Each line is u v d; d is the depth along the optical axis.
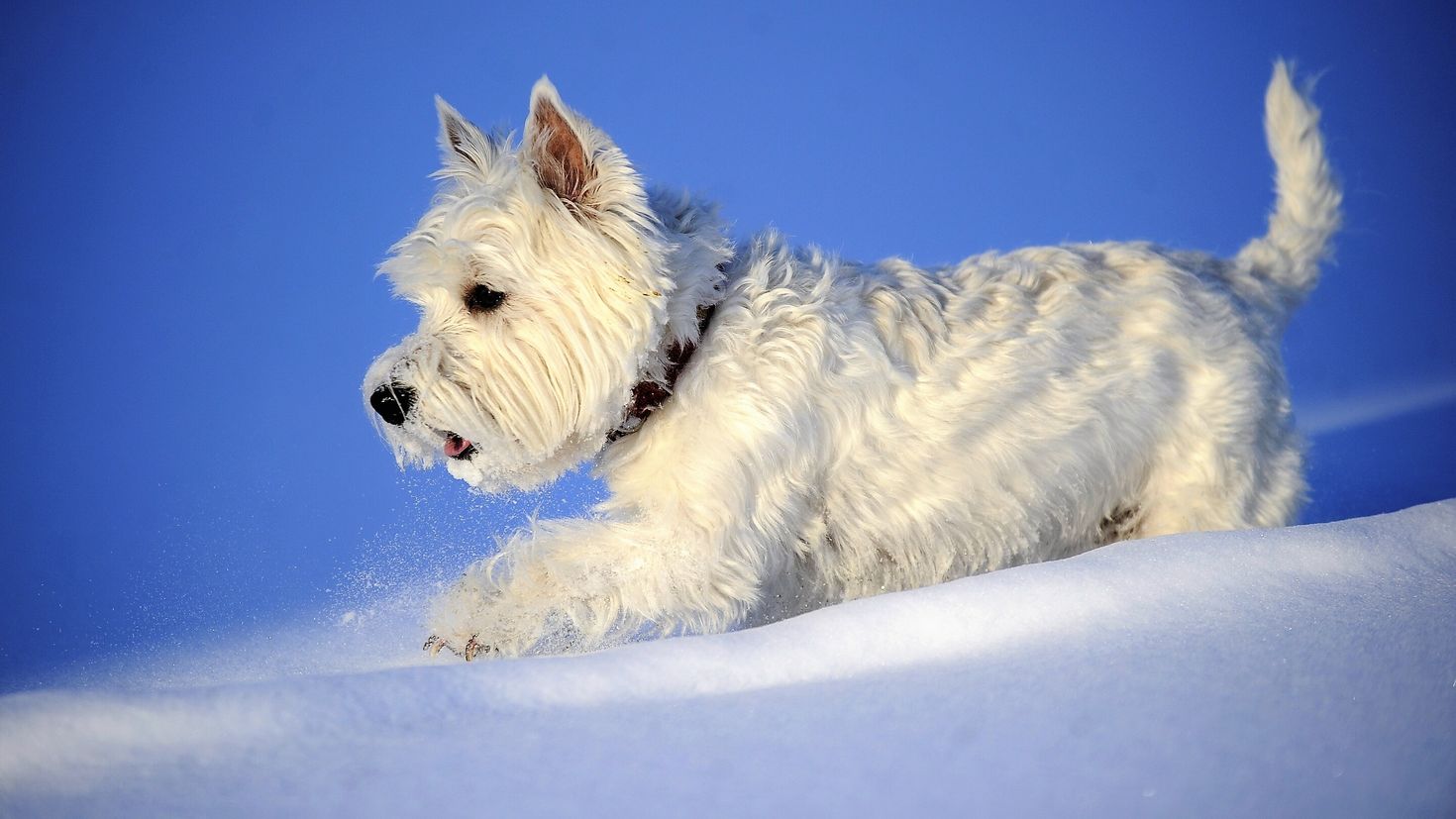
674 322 4.12
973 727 2.11
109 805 1.88
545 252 4.12
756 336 4.10
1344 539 3.44
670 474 4.11
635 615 4.09
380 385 4.17
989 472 4.40
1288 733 2.04
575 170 4.18
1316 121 5.35
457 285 4.23
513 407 4.19
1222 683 2.29
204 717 2.24
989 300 4.57
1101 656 2.50
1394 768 1.89
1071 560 3.29
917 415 4.30
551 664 2.58
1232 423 4.72
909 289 4.50
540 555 4.06
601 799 1.85
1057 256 4.84
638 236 4.02
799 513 4.21
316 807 1.84
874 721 2.17
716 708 2.32
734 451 4.03
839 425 4.20
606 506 4.31
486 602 4.05
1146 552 3.32
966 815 1.75
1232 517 4.72
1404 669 2.34
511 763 2.02
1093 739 2.03
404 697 2.37
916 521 4.36
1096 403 4.55
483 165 4.46
